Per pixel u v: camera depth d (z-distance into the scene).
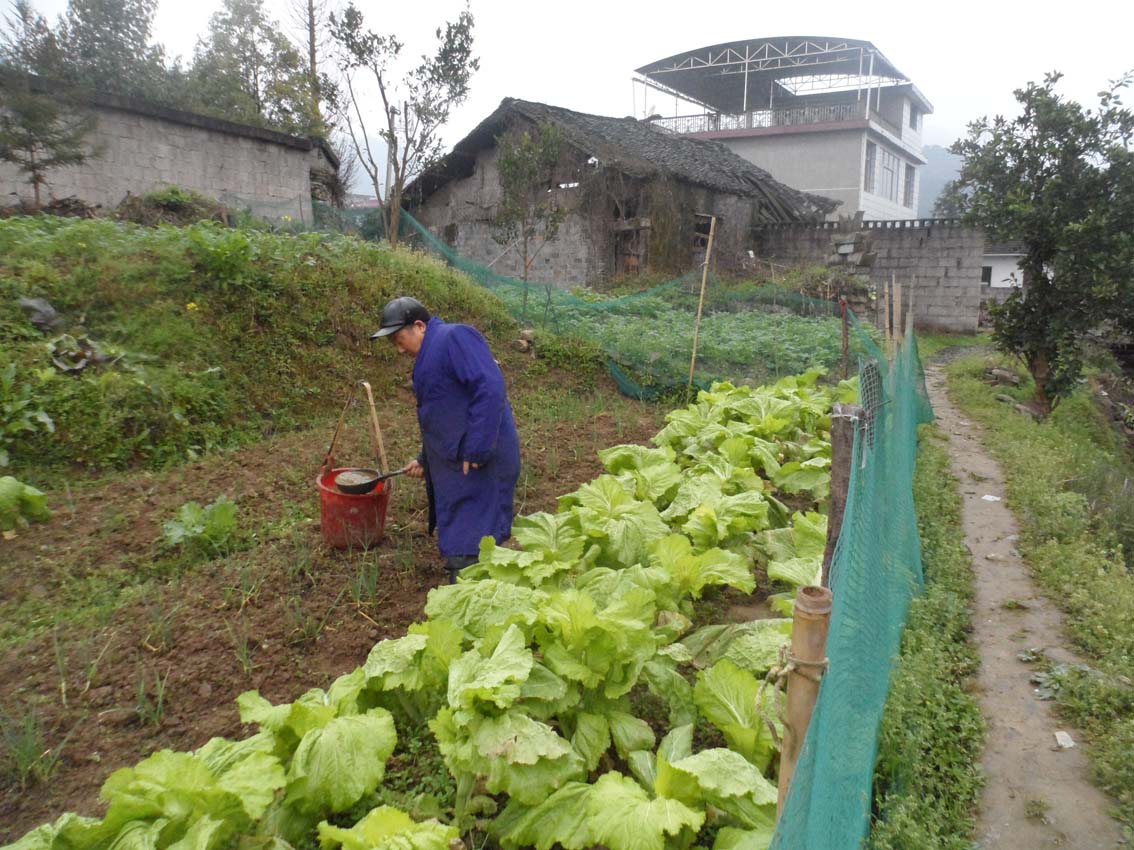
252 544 5.31
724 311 16.89
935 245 21.03
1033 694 4.11
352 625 4.23
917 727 3.44
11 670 3.84
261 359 8.55
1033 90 11.69
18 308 7.38
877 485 3.66
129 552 5.19
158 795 2.42
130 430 6.86
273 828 2.65
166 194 13.17
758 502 4.84
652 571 4.00
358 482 5.02
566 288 19.38
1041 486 7.32
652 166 19.80
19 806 2.96
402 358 9.84
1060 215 11.52
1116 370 18.17
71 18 21.95
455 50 18.50
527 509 6.11
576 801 2.63
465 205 22.62
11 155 11.17
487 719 2.78
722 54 33.81
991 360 15.28
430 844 2.34
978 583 5.50
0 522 5.30
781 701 2.96
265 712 2.89
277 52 28.09
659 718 3.49
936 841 2.86
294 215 16.59
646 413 9.87
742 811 2.56
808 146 31.81
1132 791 3.28
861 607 2.82
